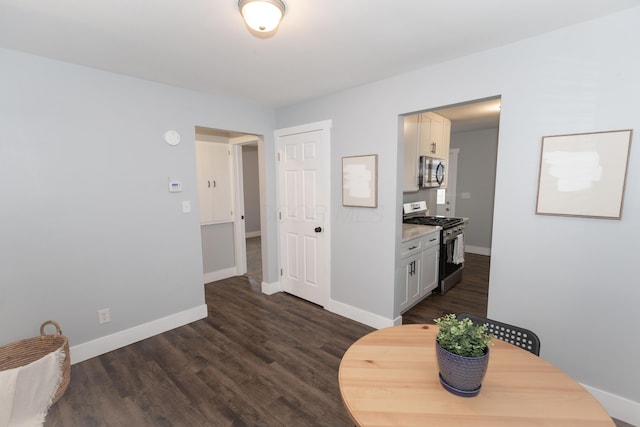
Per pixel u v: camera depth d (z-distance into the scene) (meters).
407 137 3.38
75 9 1.49
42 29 1.69
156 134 2.62
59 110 2.14
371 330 2.78
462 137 5.66
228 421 1.73
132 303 2.58
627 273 1.63
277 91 2.86
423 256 3.31
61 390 1.87
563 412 0.94
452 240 3.90
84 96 2.24
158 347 2.52
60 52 1.99
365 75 2.43
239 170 4.36
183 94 2.76
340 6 1.47
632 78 1.54
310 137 3.18
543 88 1.79
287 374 2.15
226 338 2.66
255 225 8.01
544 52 1.77
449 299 3.54
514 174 1.93
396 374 1.14
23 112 2.01
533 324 1.95
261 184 3.61
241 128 3.22
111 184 2.41
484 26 1.68
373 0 1.42
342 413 1.79
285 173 3.50
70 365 2.07
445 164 4.35
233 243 4.45
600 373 1.75
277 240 3.72
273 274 3.72
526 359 1.22
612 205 1.63
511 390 1.04
